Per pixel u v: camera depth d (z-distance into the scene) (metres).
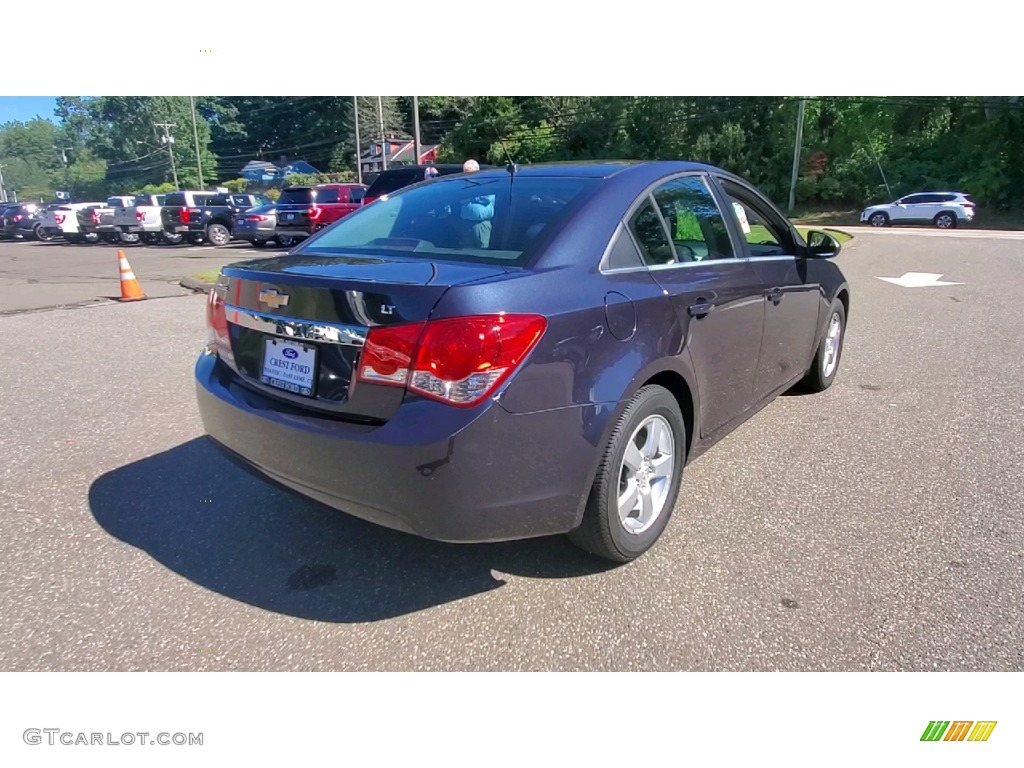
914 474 3.81
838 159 43.09
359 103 78.12
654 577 2.85
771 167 44.38
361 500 2.37
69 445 4.24
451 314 2.22
